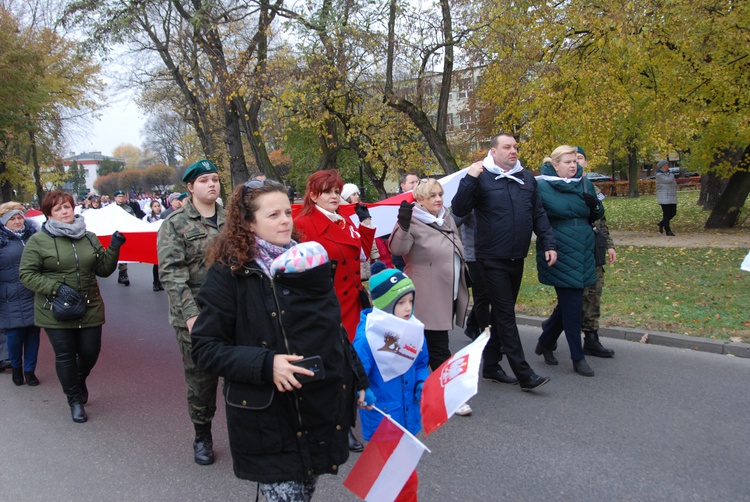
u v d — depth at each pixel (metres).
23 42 19.14
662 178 14.25
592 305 5.90
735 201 15.04
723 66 11.99
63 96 24.59
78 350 5.12
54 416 5.20
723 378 5.16
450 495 3.48
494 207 4.77
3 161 25.08
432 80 15.35
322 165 18.81
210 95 18.09
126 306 10.31
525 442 4.13
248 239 2.24
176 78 20.44
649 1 11.48
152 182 78.56
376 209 6.79
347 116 16.61
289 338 2.15
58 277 4.88
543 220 4.95
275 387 2.13
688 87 12.77
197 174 3.86
